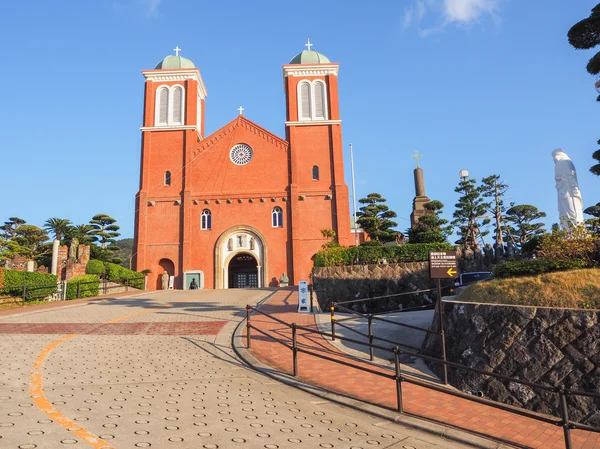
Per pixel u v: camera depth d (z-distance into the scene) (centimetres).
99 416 620
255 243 4094
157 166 4228
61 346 1102
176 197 4156
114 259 5000
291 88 4409
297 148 4259
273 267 4028
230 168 4244
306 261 4022
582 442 704
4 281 2100
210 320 1598
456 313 1070
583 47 1291
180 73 4409
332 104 4353
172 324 1508
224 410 696
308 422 680
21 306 2084
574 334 844
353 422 703
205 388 812
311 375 963
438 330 1114
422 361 1132
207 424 626
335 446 593
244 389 827
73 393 723
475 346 971
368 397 838
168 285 3959
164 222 4122
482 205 4362
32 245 5772
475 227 4638
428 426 699
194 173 4228
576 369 818
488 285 1109
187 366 973
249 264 4797
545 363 855
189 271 3984
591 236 1175
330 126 4303
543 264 1101
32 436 526
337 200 4103
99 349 1094
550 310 890
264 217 4128
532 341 887
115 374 866
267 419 673
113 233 5750
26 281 2250
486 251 2625
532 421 786
